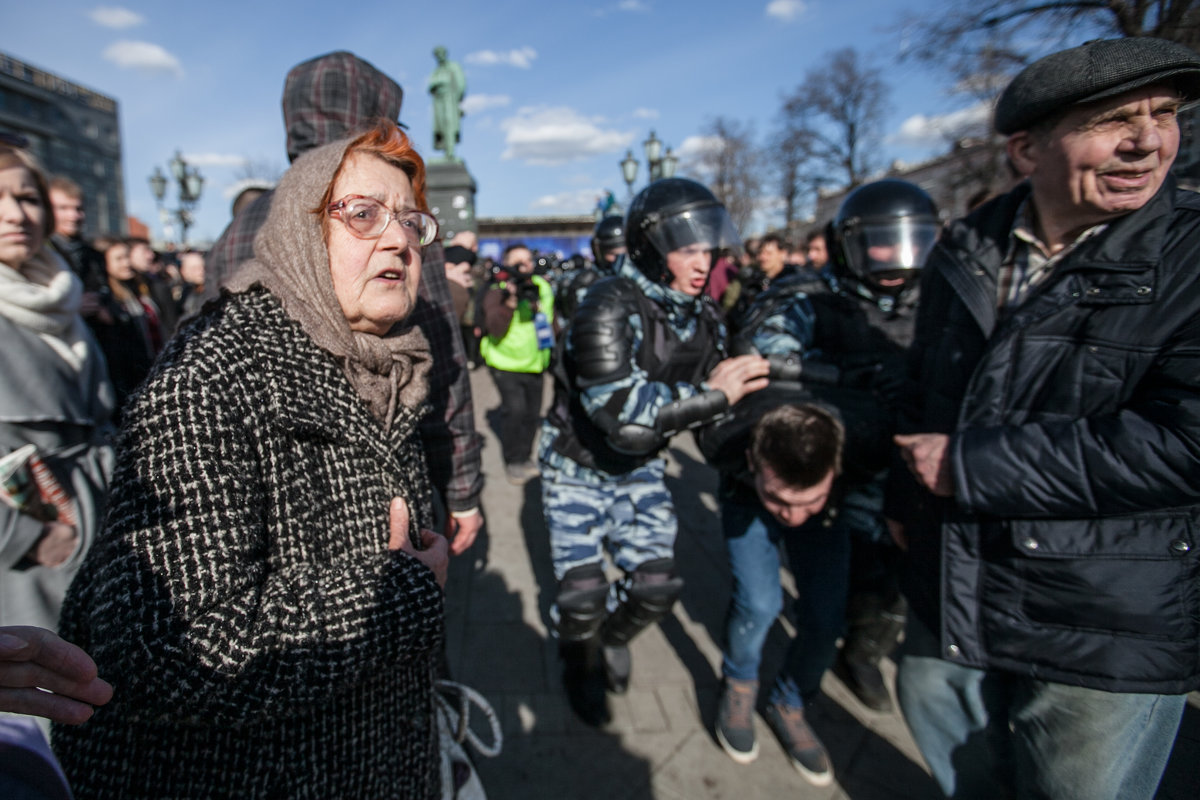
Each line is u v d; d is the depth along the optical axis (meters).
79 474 1.70
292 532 0.92
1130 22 3.81
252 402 0.90
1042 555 1.17
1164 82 1.01
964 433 1.24
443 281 1.90
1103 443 1.08
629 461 2.08
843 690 2.46
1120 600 1.11
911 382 1.66
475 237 5.10
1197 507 1.08
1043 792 1.25
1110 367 1.12
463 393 1.93
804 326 2.26
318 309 0.99
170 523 0.79
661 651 2.67
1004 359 1.24
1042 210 1.23
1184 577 1.09
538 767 2.08
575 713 2.31
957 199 13.55
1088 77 1.03
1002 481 1.17
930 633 1.45
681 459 5.23
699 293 2.06
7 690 0.66
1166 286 1.07
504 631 2.82
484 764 2.09
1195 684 1.09
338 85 1.85
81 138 61.50
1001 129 1.26
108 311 3.77
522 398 4.67
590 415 1.89
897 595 2.27
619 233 4.37
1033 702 1.25
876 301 2.23
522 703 2.38
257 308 0.97
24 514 1.45
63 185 3.63
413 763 1.13
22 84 55.09
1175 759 1.22
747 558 2.04
